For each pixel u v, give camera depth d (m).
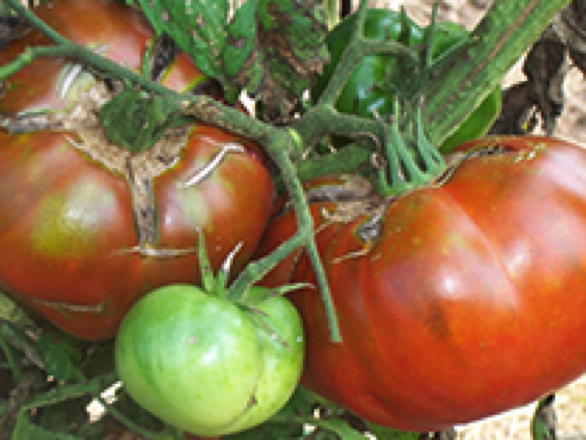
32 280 0.34
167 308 0.33
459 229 0.35
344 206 0.38
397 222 0.35
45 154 0.34
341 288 0.35
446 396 0.35
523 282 0.34
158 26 0.36
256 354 0.33
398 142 0.37
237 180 0.36
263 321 0.35
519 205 0.35
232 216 0.36
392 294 0.34
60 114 0.35
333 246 0.36
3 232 0.33
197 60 0.37
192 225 0.35
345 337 0.35
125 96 0.34
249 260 0.39
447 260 0.34
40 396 0.39
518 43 0.39
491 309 0.34
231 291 0.34
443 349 0.34
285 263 0.37
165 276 0.35
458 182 0.36
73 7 0.36
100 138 0.35
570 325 0.34
